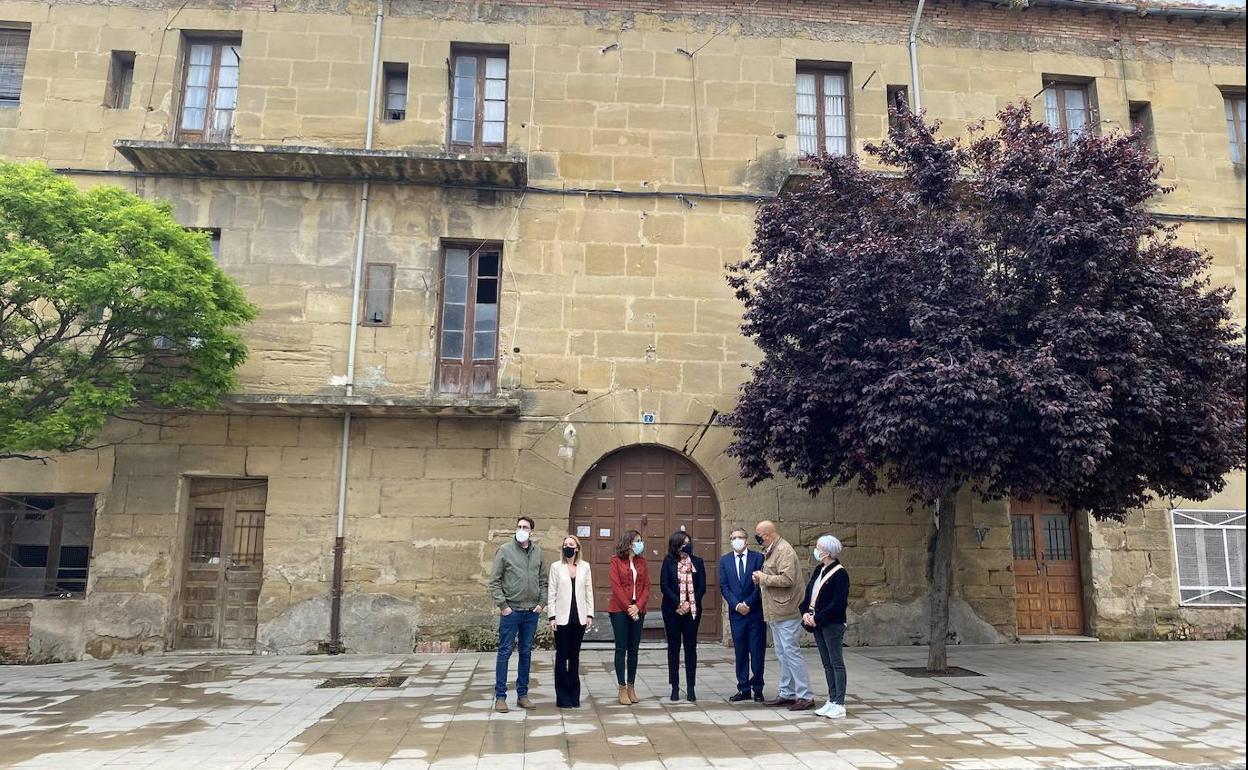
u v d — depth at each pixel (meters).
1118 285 7.99
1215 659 9.99
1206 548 12.00
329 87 11.82
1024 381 7.24
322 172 11.41
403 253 11.57
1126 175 8.20
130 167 11.45
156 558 10.63
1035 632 11.79
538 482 11.14
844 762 5.55
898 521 11.48
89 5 11.84
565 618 7.36
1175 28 13.27
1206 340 8.21
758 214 9.88
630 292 11.73
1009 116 9.02
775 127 12.34
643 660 9.99
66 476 10.74
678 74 12.35
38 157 11.37
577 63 12.24
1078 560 12.06
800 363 8.91
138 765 5.56
